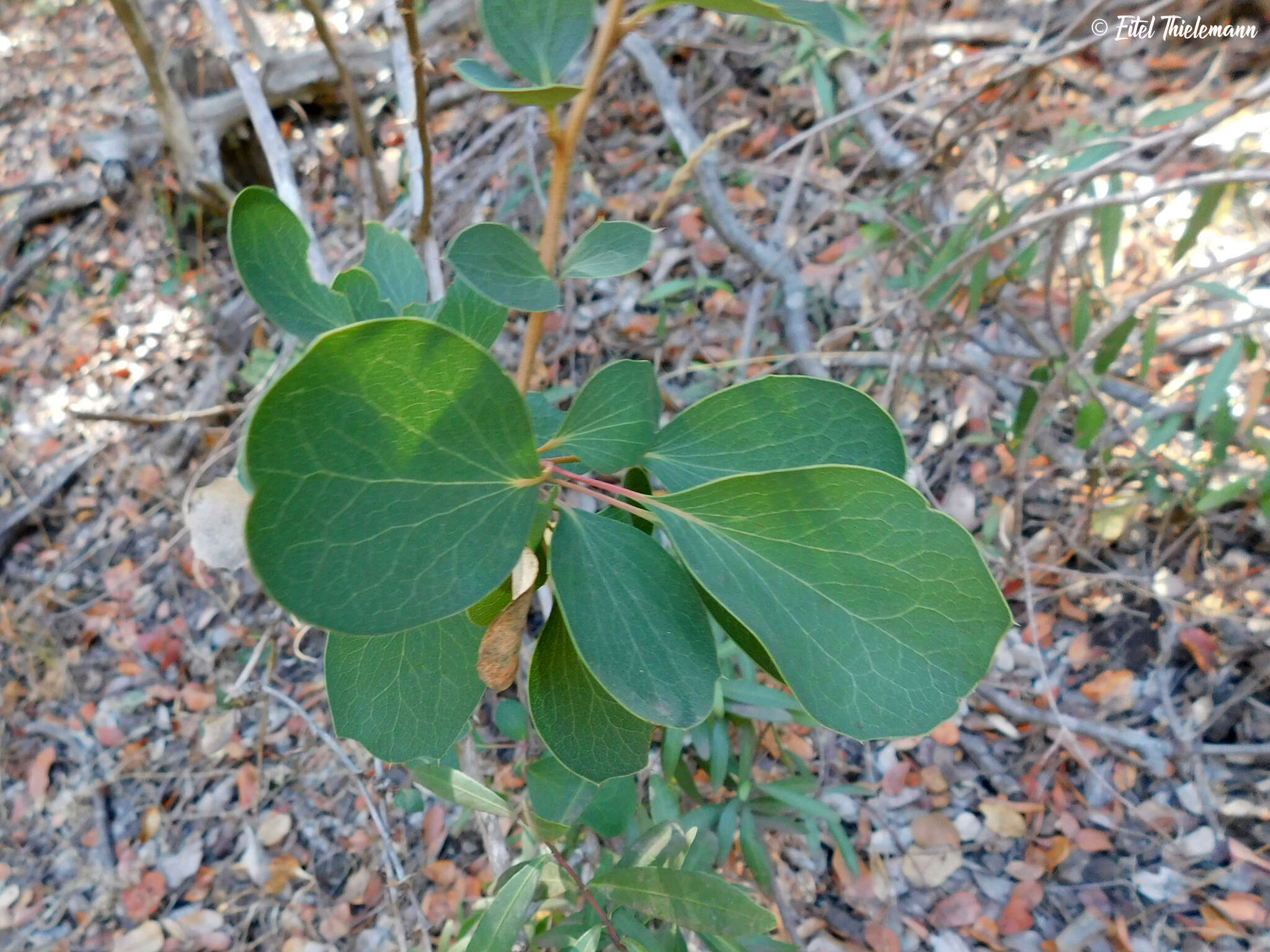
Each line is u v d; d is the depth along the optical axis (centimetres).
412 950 52
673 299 119
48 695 114
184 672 114
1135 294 96
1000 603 17
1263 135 66
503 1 21
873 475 18
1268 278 91
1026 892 76
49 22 196
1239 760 77
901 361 78
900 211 87
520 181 127
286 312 23
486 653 20
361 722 22
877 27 130
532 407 27
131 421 74
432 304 26
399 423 16
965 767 83
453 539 16
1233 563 83
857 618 18
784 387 22
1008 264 77
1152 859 75
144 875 97
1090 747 81
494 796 37
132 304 155
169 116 139
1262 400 75
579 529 19
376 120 157
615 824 44
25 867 100
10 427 144
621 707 21
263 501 15
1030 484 87
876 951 74
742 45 137
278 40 170
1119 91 113
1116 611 86
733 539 18
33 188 164
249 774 100
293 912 89
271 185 162
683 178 39
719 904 36
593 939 37
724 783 72
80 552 129
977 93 71
